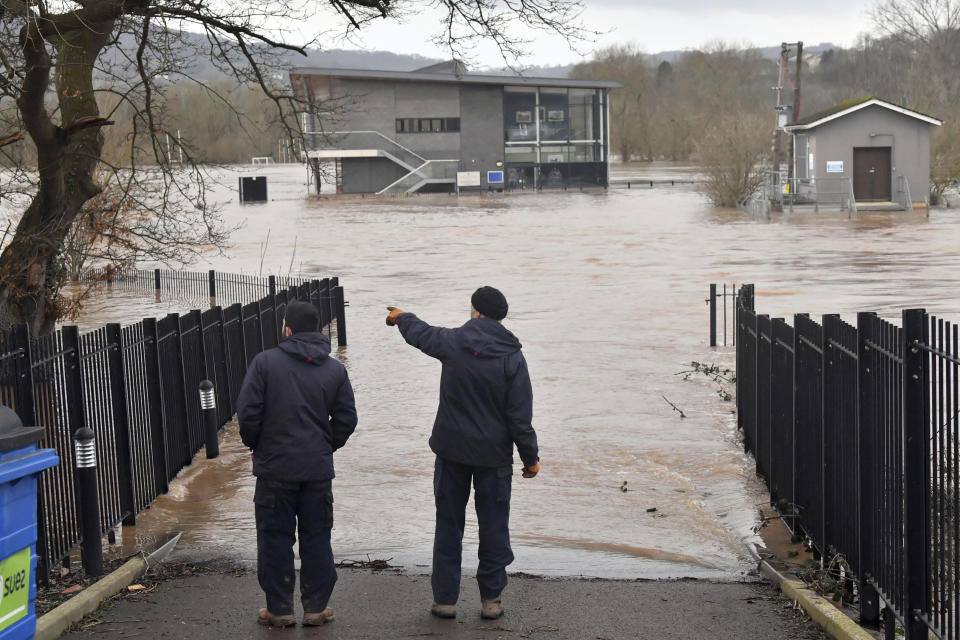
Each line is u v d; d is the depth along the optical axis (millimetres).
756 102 170750
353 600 6422
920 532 5105
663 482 9938
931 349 4926
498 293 5910
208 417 10914
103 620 6012
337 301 19594
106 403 8016
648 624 5961
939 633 4977
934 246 35812
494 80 79125
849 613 6223
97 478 7719
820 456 7199
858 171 53500
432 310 24312
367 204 68188
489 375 5824
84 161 14758
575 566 7406
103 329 8125
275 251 39969
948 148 57844
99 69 15094
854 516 6289
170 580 6906
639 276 29766
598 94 83875
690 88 185875
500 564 6004
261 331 14953
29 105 12578
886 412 5602
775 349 9055
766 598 6500
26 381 6617
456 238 43656
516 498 9406
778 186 59656
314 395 5812
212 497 9398
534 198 72375
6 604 4695
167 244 17844
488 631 5816
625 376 15672
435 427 5988
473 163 80938
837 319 6691
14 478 4660
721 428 12211
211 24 14438
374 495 9484
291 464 5773
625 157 152875
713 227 46156
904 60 133625
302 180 110500
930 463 5570
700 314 22562
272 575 5855
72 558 7613
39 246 14367
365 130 79375
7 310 14344
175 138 16578
